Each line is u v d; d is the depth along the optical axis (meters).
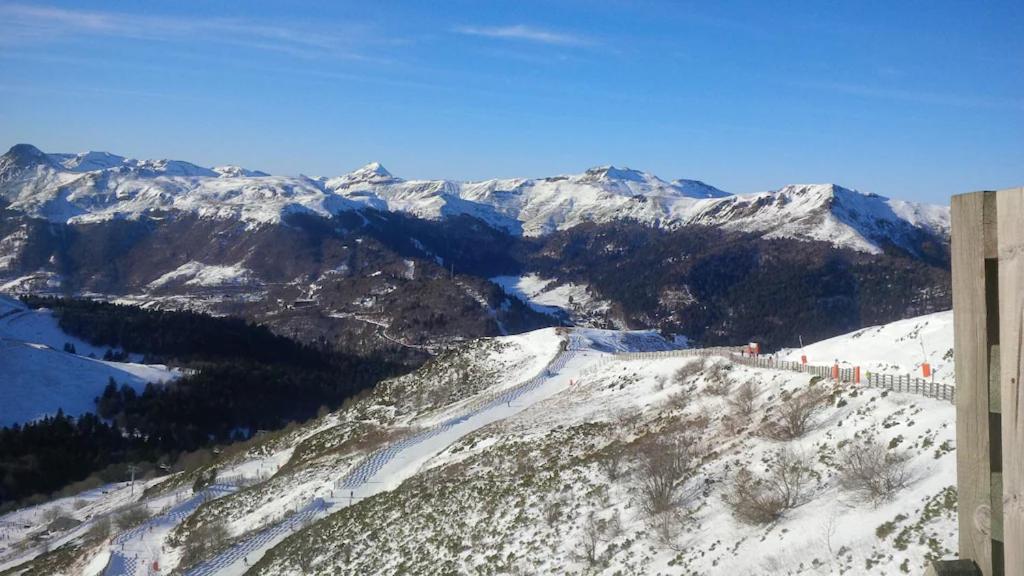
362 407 76.31
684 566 22.03
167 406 117.75
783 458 26.31
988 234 4.04
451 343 194.50
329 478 50.44
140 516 59.50
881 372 36.59
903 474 21.52
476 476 39.53
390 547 33.78
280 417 127.69
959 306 4.23
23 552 62.84
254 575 36.78
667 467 27.89
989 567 4.09
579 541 26.72
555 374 66.62
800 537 20.69
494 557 28.14
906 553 17.34
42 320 158.62
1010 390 3.84
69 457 98.56
